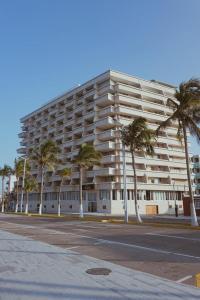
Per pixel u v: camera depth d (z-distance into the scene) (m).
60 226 27.84
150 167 69.25
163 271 9.12
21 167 72.31
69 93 78.62
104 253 12.62
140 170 65.44
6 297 6.37
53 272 8.66
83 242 16.22
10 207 97.25
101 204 63.53
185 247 13.94
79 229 24.41
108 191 62.88
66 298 6.27
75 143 73.00
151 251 12.91
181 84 27.58
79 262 10.18
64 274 8.41
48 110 89.00
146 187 65.56
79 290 6.84
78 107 74.25
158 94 73.31
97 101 68.06
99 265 9.65
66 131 78.56
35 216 50.50
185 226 25.39
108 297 6.31
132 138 33.62
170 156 74.12
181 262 10.45
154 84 74.19
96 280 7.71
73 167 71.00
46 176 82.06
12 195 97.94
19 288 7.04
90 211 66.25
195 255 11.78
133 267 9.77
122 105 67.94
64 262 10.18
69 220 38.19
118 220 34.97
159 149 69.88
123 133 34.50
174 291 6.73
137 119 33.62
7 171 78.31
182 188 72.50
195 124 27.06
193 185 76.50
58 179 76.06
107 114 66.75
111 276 8.14
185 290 6.81
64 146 76.00
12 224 30.75
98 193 64.81
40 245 14.48
